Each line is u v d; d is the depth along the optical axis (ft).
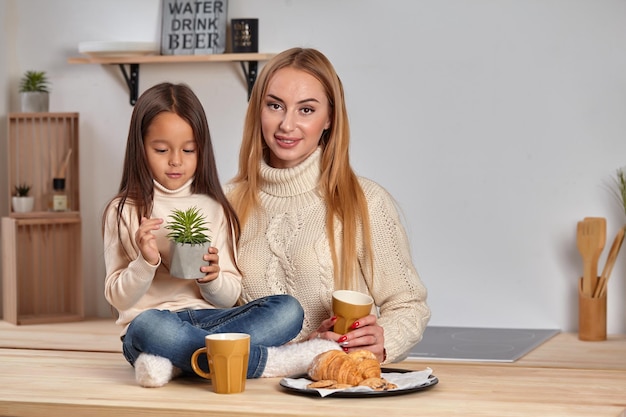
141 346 5.27
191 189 6.29
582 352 10.44
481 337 11.32
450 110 12.13
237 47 12.48
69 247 13.25
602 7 11.68
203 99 12.94
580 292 11.41
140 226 5.62
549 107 11.88
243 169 6.98
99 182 13.28
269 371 5.33
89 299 13.35
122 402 4.67
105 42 12.59
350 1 12.32
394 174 12.30
